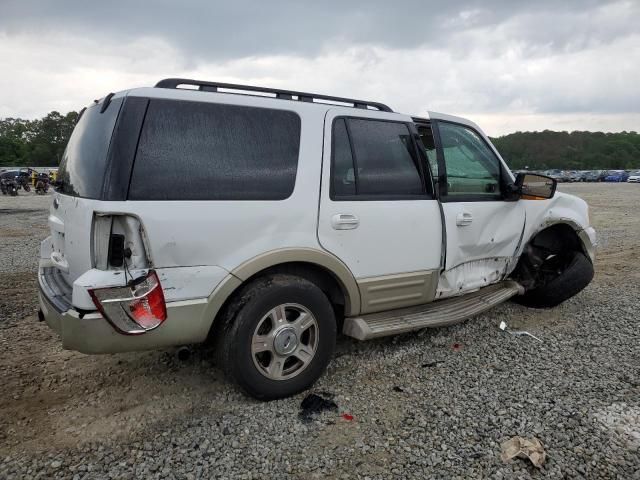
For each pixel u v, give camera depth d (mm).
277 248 3039
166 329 2758
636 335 4418
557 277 4938
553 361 3830
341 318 3713
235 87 3244
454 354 3941
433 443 2723
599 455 2635
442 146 3961
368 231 3436
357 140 3492
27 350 3988
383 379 3496
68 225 2951
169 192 2727
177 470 2480
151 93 2799
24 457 2578
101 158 2707
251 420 2932
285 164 3121
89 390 3307
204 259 2814
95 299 2502
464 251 4066
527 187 4371
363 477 2445
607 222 13602
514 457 2596
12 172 30438
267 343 3047
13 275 6684
